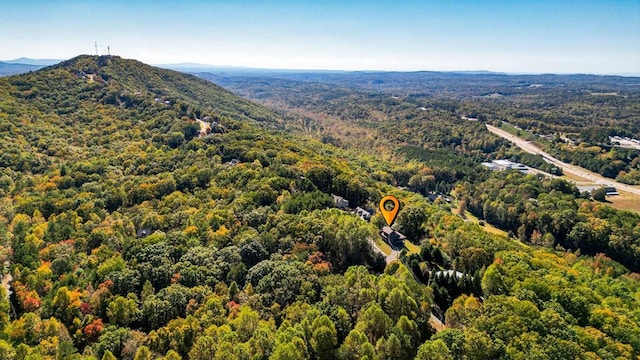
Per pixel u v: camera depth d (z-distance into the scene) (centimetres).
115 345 7681
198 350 6944
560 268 10394
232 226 12025
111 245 11581
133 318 8550
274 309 8169
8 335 7788
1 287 9319
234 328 7581
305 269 9294
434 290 8756
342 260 10612
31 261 10688
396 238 12288
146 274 9806
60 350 7512
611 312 7931
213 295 8900
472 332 6550
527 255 10981
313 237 10894
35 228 12588
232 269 9844
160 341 7600
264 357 6594
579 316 7956
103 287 9275
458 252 11150
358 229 10700
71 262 10731
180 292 8862
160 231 12262
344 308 7700
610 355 6650
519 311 7075
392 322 7131
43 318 8569
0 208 14462
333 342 6688
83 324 8519
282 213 12462
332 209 12631
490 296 7875
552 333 6688
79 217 13688
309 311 7400
